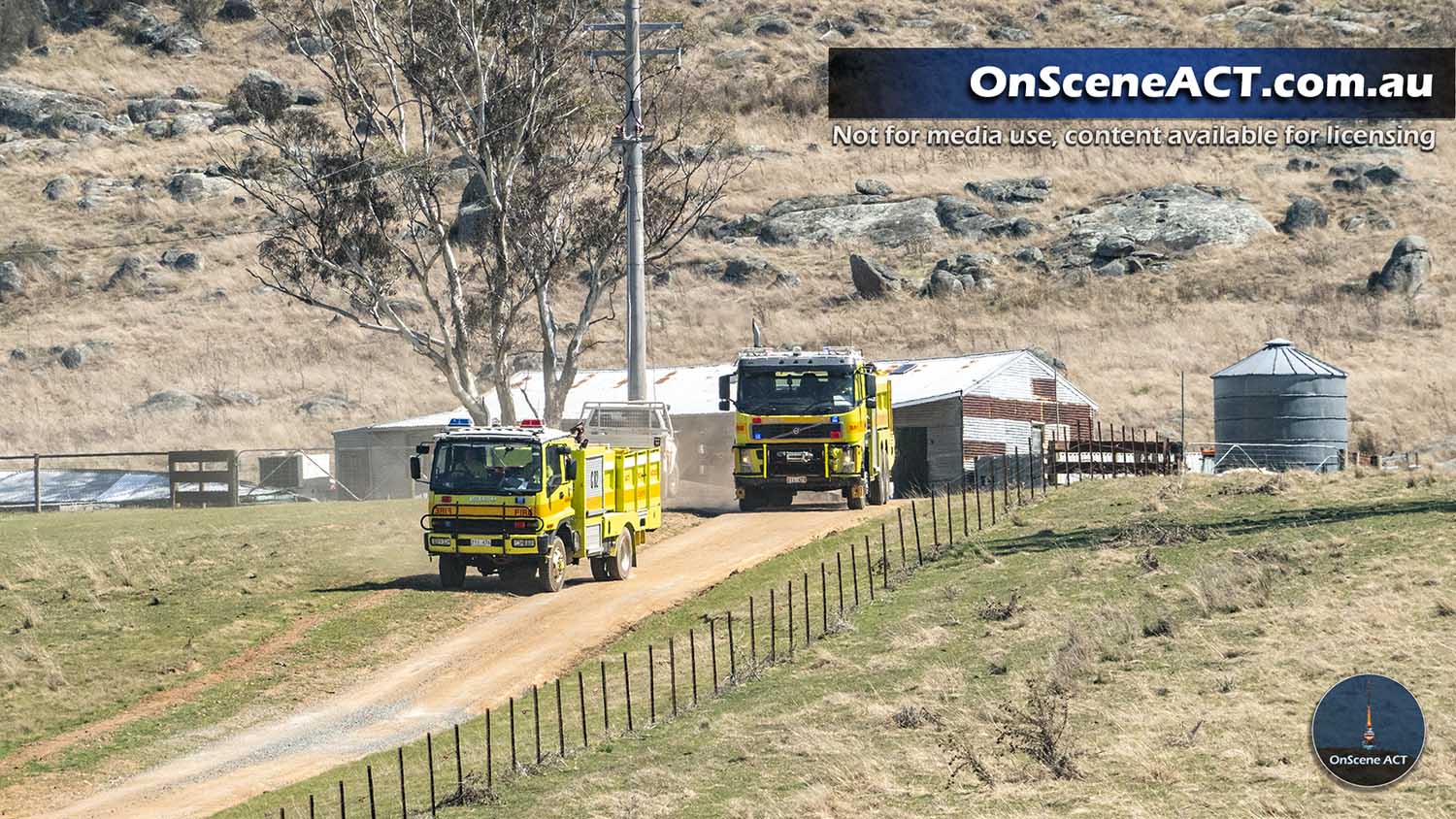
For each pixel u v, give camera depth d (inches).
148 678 3988.7
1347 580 3587.6
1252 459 7337.6
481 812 2645.2
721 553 5246.1
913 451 7500.0
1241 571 3762.3
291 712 3705.7
